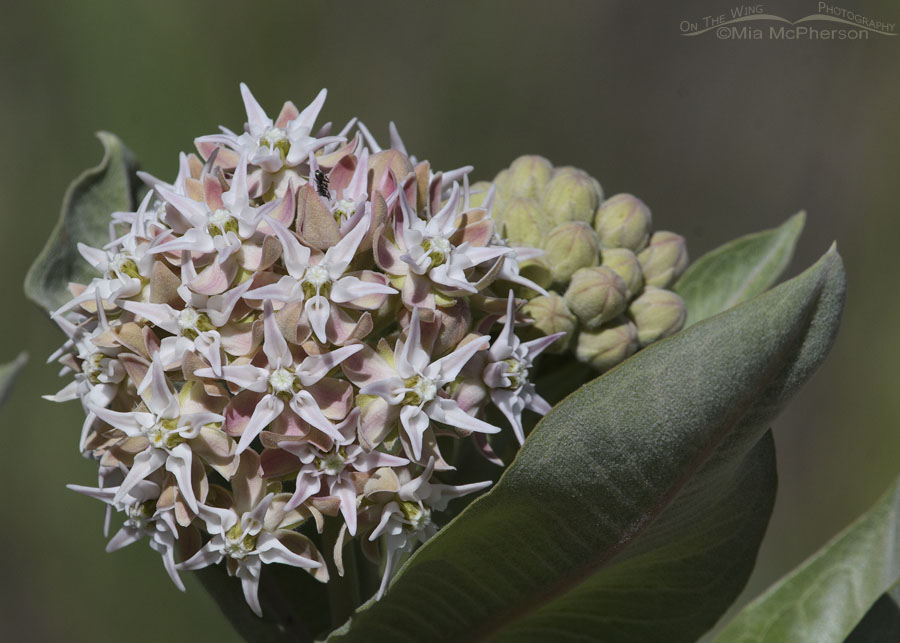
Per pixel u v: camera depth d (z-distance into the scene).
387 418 0.43
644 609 0.46
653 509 0.44
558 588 0.45
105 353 0.44
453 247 0.44
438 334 0.43
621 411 0.42
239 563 0.43
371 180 0.44
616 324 0.48
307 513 0.43
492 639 0.46
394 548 0.43
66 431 0.85
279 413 0.43
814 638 0.48
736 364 0.43
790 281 0.43
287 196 0.43
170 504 0.43
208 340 0.43
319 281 0.43
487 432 0.43
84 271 0.49
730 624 0.48
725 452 0.44
